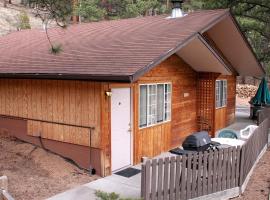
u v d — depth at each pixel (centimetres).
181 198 730
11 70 991
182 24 1125
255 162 1052
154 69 1042
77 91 900
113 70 789
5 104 1096
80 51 1040
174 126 1185
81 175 871
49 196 733
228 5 1845
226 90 1658
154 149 1066
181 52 1138
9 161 903
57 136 959
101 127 861
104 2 3456
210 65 1227
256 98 1881
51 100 962
